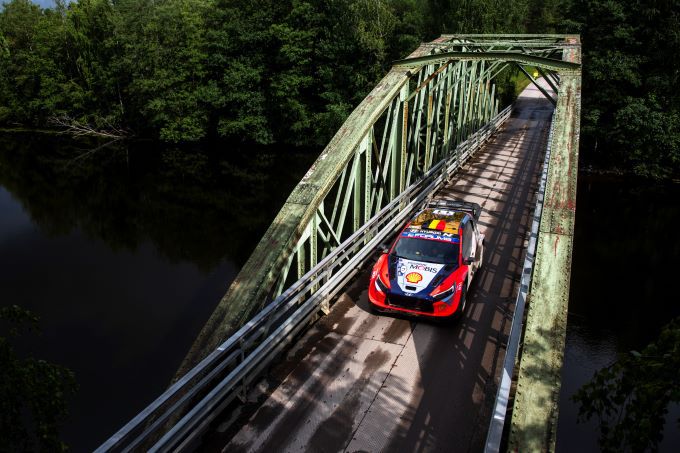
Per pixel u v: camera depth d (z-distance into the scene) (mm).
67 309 19156
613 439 4117
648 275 22859
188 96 49031
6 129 62938
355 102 42406
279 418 6820
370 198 13188
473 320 9352
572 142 10047
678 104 34875
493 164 23062
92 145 52875
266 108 46812
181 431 5652
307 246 21797
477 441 6426
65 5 63938
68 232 28188
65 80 60719
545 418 5445
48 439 4613
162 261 23953
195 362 7156
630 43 35344
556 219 8078
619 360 4188
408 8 45219
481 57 13773
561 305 6742
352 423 6738
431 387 7465
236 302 7852
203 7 53625
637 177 37656
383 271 9531
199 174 40031
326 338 8766
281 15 46125
